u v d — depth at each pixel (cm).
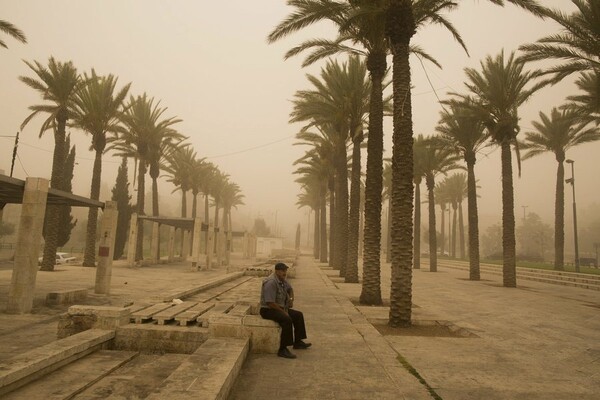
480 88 2394
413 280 2730
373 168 1460
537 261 5959
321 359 626
